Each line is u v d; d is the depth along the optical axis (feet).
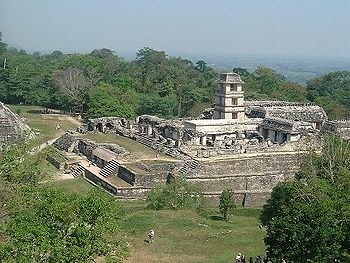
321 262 98.99
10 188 117.19
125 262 121.70
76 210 85.46
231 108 287.69
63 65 539.29
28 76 460.96
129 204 188.96
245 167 223.10
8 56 603.67
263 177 220.23
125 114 361.10
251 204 206.80
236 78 288.71
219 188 211.82
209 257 128.57
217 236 145.69
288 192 153.07
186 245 136.98
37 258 80.33
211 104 422.00
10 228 81.61
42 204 85.71
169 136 274.16
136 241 136.98
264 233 150.82
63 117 400.88
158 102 415.44
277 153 236.84
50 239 80.07
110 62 560.61
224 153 231.50
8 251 79.46
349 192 126.62
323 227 99.91
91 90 403.75
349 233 103.24
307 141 237.04
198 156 227.40
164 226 150.00
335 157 177.78
